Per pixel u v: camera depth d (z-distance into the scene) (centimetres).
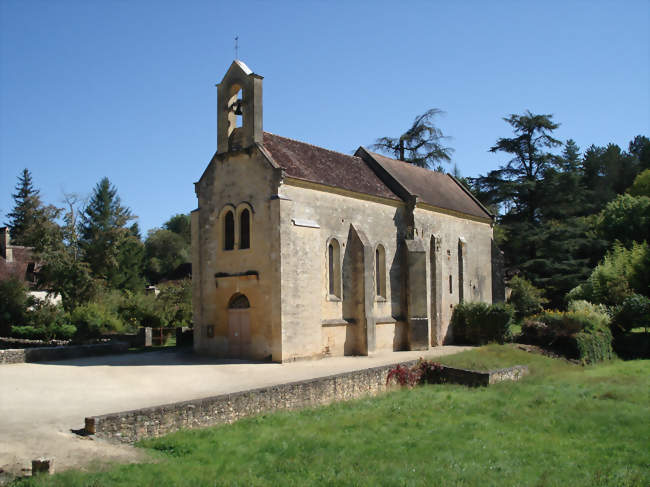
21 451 1186
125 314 4303
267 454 1252
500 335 3431
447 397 1930
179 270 8012
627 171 7119
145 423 1377
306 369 2339
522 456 1296
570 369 2691
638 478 1138
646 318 3353
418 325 3231
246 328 2680
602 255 5281
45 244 4450
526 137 5762
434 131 5328
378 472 1145
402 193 3381
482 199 5909
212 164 2900
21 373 2164
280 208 2556
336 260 2888
